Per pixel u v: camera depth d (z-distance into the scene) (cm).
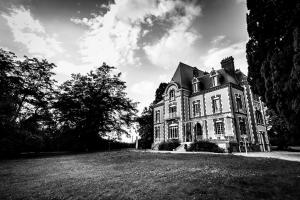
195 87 3162
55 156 2291
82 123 3322
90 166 1233
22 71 2797
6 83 2489
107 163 1361
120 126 3850
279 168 894
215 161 1180
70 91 3362
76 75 3475
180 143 2841
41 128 2966
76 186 693
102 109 3462
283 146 3002
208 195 537
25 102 2794
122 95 3834
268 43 983
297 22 793
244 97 2784
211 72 2947
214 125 2702
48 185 731
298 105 799
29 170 1148
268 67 984
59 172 1036
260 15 996
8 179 881
